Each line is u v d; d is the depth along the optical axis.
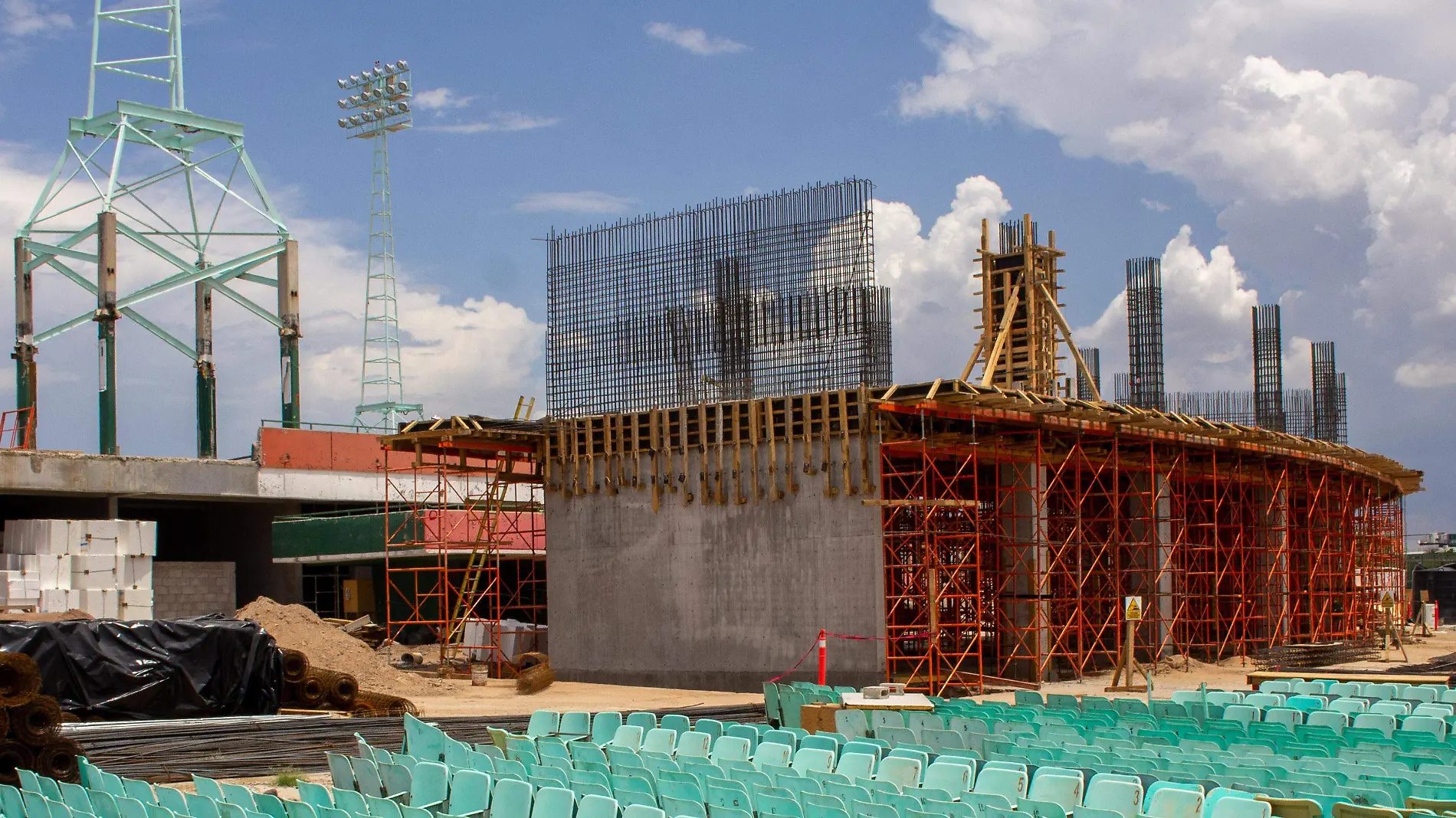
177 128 69.81
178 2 71.81
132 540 41.00
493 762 17.78
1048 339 54.19
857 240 37.31
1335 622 57.81
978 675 36.78
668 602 39.19
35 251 63.41
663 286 40.50
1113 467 41.41
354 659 38.41
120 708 27.98
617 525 40.47
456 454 45.50
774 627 37.22
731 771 17.06
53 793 16.39
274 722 27.38
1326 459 50.59
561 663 41.19
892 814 14.26
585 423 41.31
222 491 53.75
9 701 19.38
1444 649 56.97
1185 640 50.12
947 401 35.34
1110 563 43.97
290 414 68.00
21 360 63.03
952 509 41.69
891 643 35.84
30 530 40.44
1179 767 17.45
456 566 56.97
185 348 67.25
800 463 37.22
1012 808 14.67
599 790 15.97
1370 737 21.19
